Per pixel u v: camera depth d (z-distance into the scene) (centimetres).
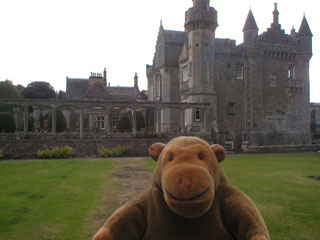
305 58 3812
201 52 3216
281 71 3688
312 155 2728
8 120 2909
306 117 3778
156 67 4088
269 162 2111
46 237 665
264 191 1125
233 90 3475
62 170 1680
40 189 1148
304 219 796
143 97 4141
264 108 3566
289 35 3756
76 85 4981
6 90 4784
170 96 3756
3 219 783
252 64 3512
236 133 3328
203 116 3170
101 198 1013
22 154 2412
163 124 3747
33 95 5794
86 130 3794
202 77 3206
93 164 1978
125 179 1380
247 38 3531
